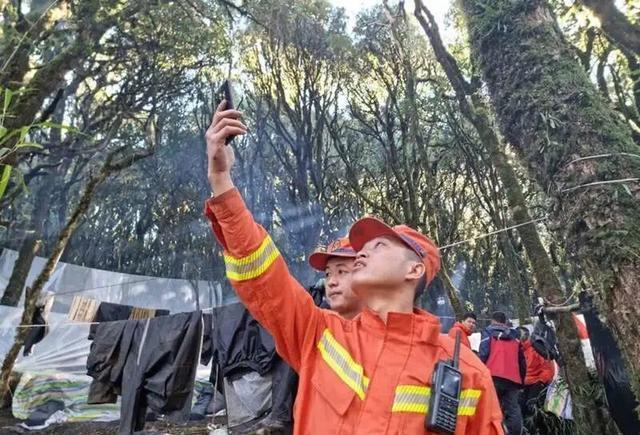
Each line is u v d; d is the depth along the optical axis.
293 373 3.96
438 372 1.47
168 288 15.06
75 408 8.20
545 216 2.80
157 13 11.23
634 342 2.28
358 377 1.49
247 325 4.20
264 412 4.09
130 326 5.03
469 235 15.58
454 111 12.77
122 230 18.86
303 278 15.62
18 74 7.06
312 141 15.74
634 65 5.27
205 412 8.43
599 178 2.46
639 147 2.59
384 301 1.63
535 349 6.07
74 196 16.36
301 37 14.48
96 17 8.50
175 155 17.25
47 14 7.98
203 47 12.23
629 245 2.30
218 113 1.52
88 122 11.92
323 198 15.89
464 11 3.28
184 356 4.70
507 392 5.91
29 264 11.53
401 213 13.96
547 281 5.25
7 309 9.38
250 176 16.84
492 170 12.34
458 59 9.79
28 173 10.11
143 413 4.91
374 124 14.88
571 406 5.68
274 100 16.03
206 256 18.53
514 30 2.94
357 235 1.72
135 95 12.57
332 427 1.45
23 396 8.05
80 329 10.29
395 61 13.04
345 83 14.72
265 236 1.58
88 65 11.71
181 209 18.50
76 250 18.00
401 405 1.44
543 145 2.68
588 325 4.25
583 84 2.70
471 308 15.55
